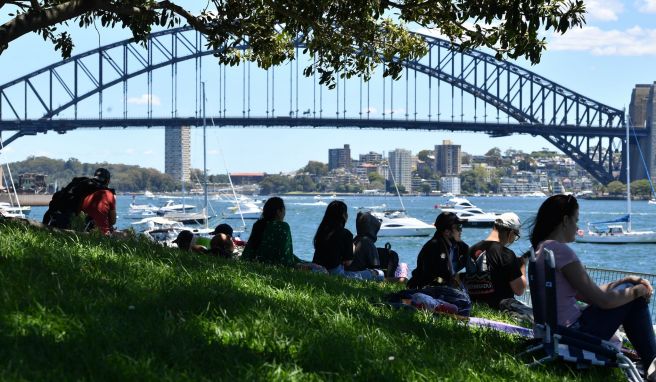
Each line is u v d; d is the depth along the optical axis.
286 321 6.33
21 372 4.25
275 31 18.55
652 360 6.31
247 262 11.11
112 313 5.84
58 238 9.49
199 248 14.26
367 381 5.14
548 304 6.25
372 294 10.19
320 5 15.96
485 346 6.96
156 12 17.08
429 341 6.73
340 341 5.85
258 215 142.62
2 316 5.23
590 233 85.00
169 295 6.71
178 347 5.09
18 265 7.02
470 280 10.55
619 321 6.28
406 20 16.19
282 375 4.88
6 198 196.25
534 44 15.07
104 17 17.55
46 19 14.86
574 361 6.21
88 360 4.57
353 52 18.38
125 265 8.00
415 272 11.13
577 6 13.88
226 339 5.59
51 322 5.31
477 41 15.72
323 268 12.68
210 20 17.86
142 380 4.45
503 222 10.34
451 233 11.07
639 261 71.00
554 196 6.50
